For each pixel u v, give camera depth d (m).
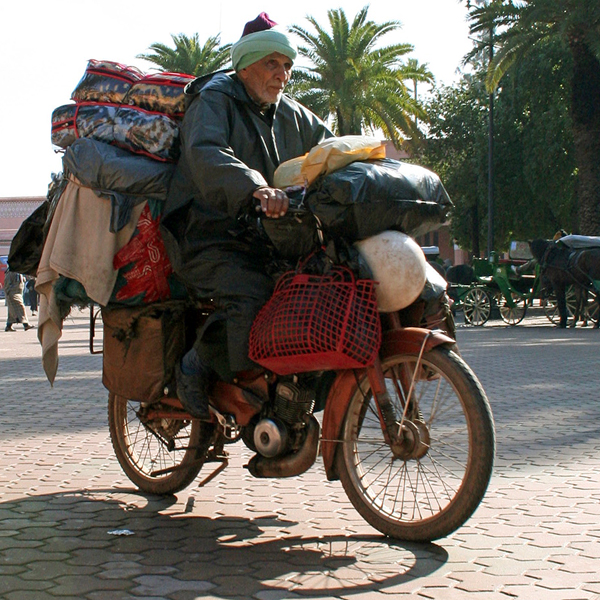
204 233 4.55
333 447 4.42
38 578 3.79
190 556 4.10
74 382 11.48
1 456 6.50
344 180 4.00
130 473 5.45
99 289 4.75
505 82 35.31
